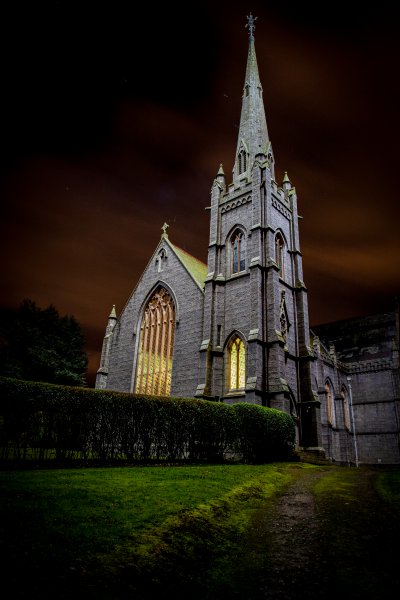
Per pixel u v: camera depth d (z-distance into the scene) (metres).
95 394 19.69
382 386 53.69
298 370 39.38
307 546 10.10
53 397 18.03
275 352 35.12
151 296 48.16
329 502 14.94
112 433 19.88
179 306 43.28
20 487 11.29
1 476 13.01
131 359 47.00
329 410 49.88
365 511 13.16
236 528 11.41
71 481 12.93
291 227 45.28
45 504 9.95
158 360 44.22
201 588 7.65
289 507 14.39
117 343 49.59
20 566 6.71
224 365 37.59
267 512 13.66
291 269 43.47
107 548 8.02
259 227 39.62
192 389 38.38
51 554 7.31
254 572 8.61
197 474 17.28
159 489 13.31
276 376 34.41
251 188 42.44
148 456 21.64
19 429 16.88
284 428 30.78
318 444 35.72
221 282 40.53
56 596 6.15
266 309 37.06
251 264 38.41
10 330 49.78
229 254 41.88
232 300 39.28
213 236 43.50
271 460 29.25
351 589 7.69
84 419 18.89
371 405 53.84
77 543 7.96
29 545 7.49
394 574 8.23
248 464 25.14
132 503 11.20
